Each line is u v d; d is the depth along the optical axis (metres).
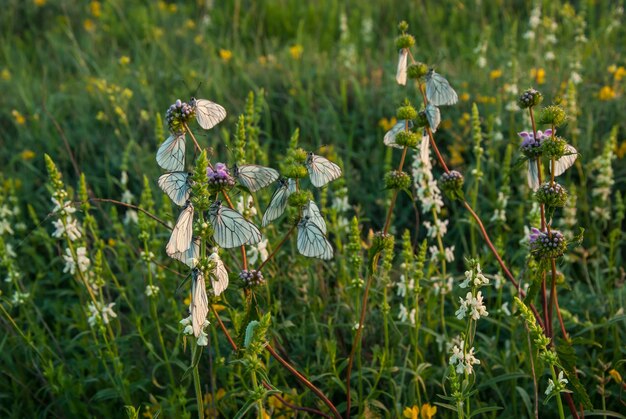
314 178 0.67
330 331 0.78
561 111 0.64
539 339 0.61
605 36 1.46
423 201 0.80
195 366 0.62
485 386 0.77
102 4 2.00
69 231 0.77
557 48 1.49
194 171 0.60
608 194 0.99
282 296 0.85
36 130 1.30
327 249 0.65
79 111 1.34
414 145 0.70
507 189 0.90
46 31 1.86
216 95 1.35
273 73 1.44
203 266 0.59
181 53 1.67
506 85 1.12
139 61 1.52
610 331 0.83
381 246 0.68
